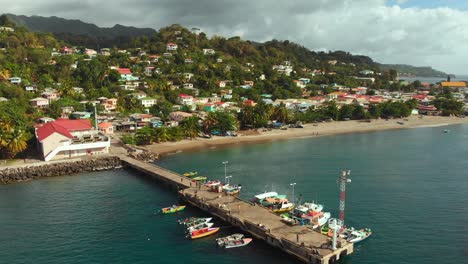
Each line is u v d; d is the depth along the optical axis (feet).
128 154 501.97
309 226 277.44
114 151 517.55
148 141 590.55
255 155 529.86
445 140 638.12
